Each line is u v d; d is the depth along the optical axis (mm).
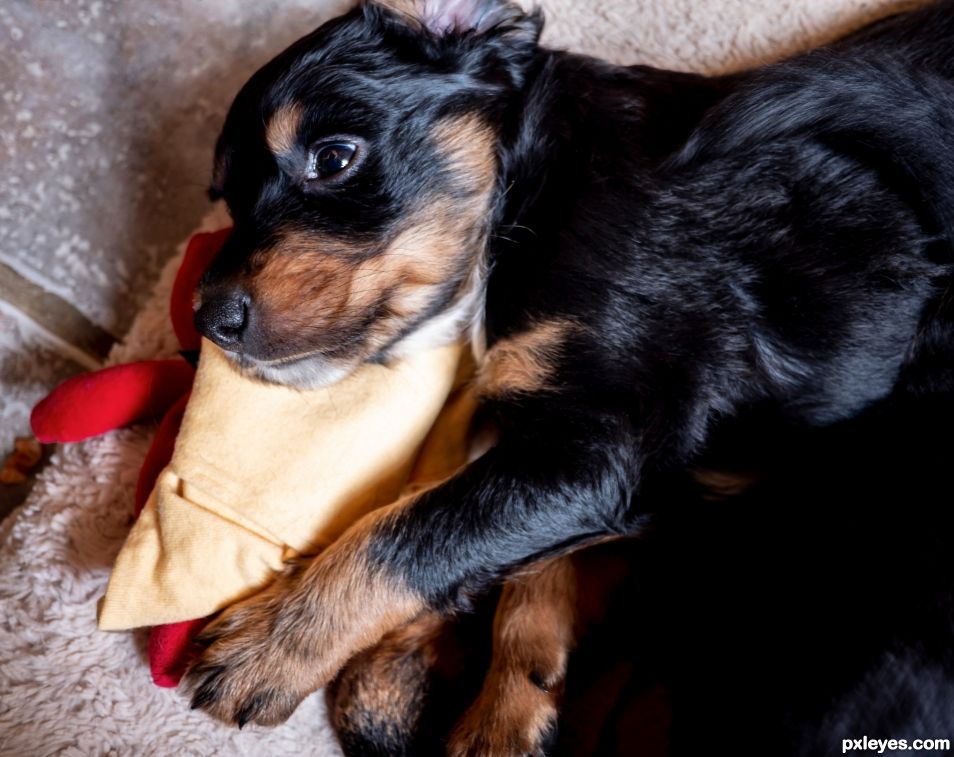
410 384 657
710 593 643
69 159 775
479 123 640
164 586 634
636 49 768
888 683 584
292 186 623
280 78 625
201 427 645
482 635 693
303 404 647
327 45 629
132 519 730
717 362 627
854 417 645
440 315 651
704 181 628
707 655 623
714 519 654
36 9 760
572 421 624
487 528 623
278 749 695
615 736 653
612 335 622
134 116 777
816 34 764
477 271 648
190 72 778
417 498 634
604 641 679
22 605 713
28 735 688
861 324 633
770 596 618
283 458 644
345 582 628
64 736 688
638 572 681
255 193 625
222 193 646
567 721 668
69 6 763
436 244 638
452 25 642
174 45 774
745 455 649
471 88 638
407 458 663
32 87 767
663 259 623
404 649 675
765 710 594
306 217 618
